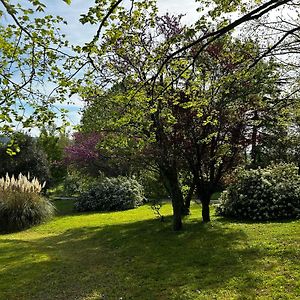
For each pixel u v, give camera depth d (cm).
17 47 509
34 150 2211
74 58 474
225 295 479
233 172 1102
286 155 1736
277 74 750
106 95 687
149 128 849
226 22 490
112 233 1021
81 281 605
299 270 538
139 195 1759
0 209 1241
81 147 2050
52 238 1053
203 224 968
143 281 575
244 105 902
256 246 694
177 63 557
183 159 952
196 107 741
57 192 2717
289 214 995
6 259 771
